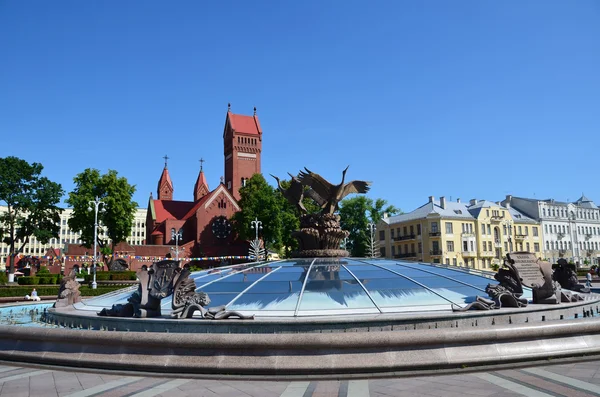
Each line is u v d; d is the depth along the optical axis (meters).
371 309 11.65
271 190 81.00
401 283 13.71
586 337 10.43
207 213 94.06
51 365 10.49
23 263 85.19
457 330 9.59
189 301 11.23
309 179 19.30
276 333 9.69
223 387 8.47
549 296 13.03
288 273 15.04
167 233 98.62
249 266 17.53
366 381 8.70
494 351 9.67
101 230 72.62
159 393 8.10
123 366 9.83
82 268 76.88
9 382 9.01
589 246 102.06
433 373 9.09
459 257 82.44
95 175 70.75
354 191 19.39
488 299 12.61
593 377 8.53
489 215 86.62
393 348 9.38
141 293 11.51
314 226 18.86
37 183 73.81
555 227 97.12
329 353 9.28
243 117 114.38
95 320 12.13
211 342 9.45
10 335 11.26
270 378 8.98
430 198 87.56
